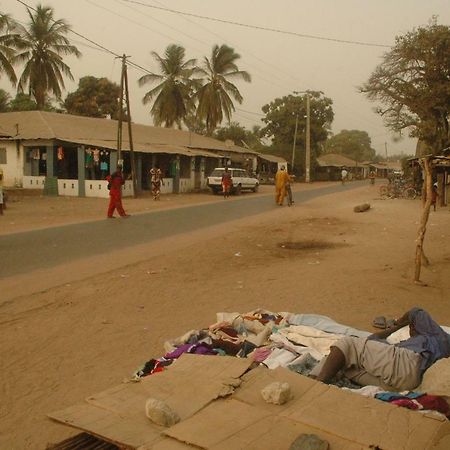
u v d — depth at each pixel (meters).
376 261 11.73
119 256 11.82
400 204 27.98
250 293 8.68
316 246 14.16
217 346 5.26
